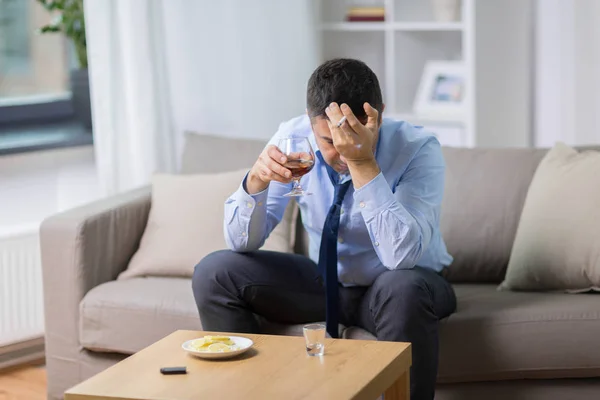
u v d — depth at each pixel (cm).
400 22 511
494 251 309
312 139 279
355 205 270
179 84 430
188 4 430
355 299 276
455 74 501
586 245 284
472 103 471
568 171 296
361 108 246
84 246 306
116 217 323
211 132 446
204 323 271
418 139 272
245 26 457
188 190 332
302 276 276
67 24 553
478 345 266
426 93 507
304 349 221
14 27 630
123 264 328
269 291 270
